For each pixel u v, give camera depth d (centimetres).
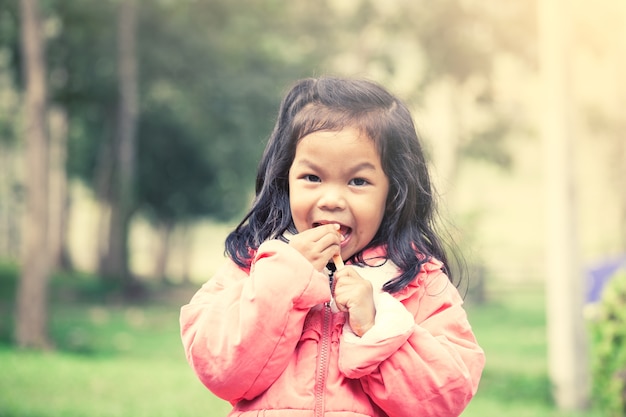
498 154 2819
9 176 3600
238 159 2486
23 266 1391
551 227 1041
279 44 2439
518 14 2497
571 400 1002
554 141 1038
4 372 1050
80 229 4919
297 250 206
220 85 2356
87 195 3481
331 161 208
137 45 2278
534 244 4109
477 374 212
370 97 216
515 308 2491
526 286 3297
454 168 2636
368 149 209
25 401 856
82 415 791
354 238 213
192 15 2361
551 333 1038
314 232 207
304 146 211
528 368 1248
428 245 228
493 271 3231
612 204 3189
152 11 2286
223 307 210
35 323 1379
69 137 2794
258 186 230
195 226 3488
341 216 209
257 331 199
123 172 2211
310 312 218
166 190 2681
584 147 3047
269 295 201
